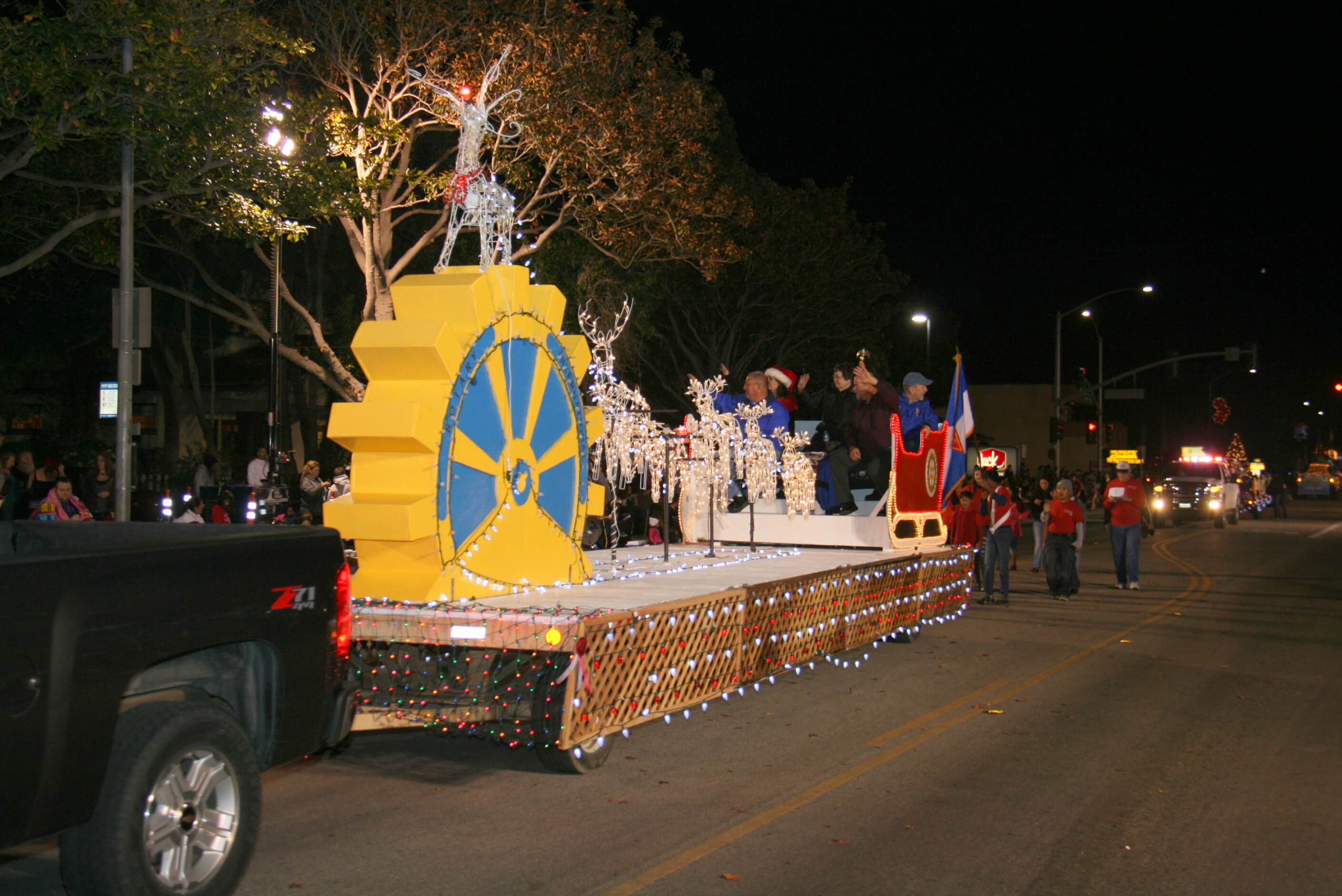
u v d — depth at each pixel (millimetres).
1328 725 8648
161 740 4547
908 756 7676
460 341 7703
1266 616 15141
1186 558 25406
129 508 13125
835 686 10141
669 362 37188
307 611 5309
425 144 26297
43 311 27125
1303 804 6613
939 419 14172
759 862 5594
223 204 15109
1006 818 6316
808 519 13070
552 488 8781
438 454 7500
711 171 23234
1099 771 7328
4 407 28438
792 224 32719
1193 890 5277
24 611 4020
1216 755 7730
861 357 13625
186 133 13539
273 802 6625
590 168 21531
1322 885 5363
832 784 6977
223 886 4820
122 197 13297
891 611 11922
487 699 7020
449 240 8945
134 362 13086
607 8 21719
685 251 23609
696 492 13102
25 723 4008
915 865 5574
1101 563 23734
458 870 5461
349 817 6309
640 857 5652
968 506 15852
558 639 6504
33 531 5973
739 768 7371
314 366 22656
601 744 7227
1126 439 75438
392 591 7559
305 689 5293
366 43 20281
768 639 9062
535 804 6566
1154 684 10289
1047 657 11750
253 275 28641
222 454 31500
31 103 13359
